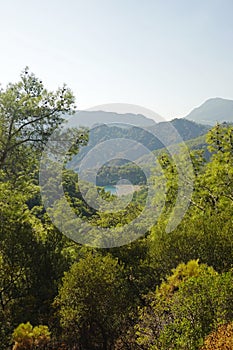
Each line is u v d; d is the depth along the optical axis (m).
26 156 13.91
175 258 10.12
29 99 13.38
